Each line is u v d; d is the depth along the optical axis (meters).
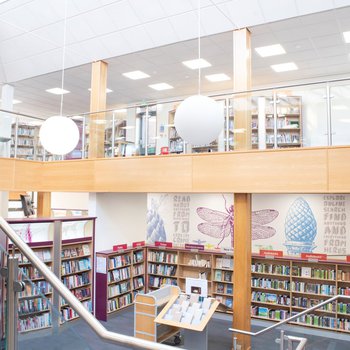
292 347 4.87
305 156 6.20
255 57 9.50
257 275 9.38
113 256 9.22
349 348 7.38
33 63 10.46
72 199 13.54
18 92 13.00
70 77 11.16
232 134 7.01
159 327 7.22
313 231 9.46
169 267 10.17
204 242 10.84
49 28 8.97
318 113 6.52
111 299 8.98
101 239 8.99
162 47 8.80
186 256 10.16
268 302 9.02
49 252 7.68
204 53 9.29
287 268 8.95
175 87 12.55
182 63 10.08
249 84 7.51
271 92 6.81
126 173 7.96
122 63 10.00
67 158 8.95
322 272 8.59
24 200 9.45
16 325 1.84
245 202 6.90
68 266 8.01
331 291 8.46
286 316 8.74
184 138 5.00
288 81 11.51
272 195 10.03
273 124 6.74
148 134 8.05
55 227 7.59
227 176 6.82
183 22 7.86
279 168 6.38
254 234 10.18
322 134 6.41
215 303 6.93
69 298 1.76
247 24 7.41
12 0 8.46
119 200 9.73
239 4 7.10
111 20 8.30
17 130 8.68
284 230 9.82
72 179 8.72
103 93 9.61
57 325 1.83
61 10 8.38
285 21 7.34
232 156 6.81
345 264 8.37
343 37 8.21
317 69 10.44
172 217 11.43
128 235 10.07
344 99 6.33
